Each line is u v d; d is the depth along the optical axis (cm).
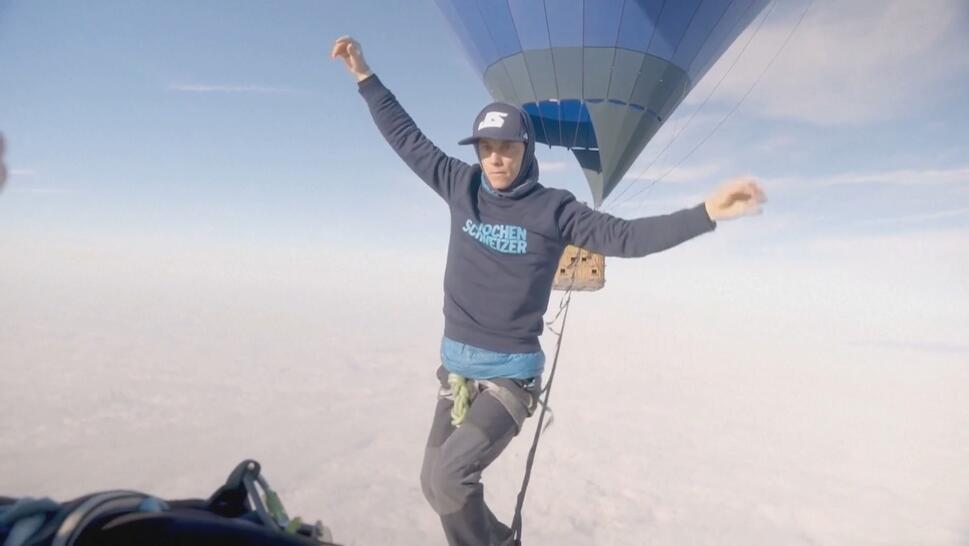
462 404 283
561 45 884
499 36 916
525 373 281
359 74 324
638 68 884
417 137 317
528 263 280
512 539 284
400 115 321
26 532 90
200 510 124
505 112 271
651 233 248
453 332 290
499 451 273
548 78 912
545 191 283
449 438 269
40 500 96
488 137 265
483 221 288
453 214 303
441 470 262
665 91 918
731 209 227
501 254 283
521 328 283
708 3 853
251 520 122
